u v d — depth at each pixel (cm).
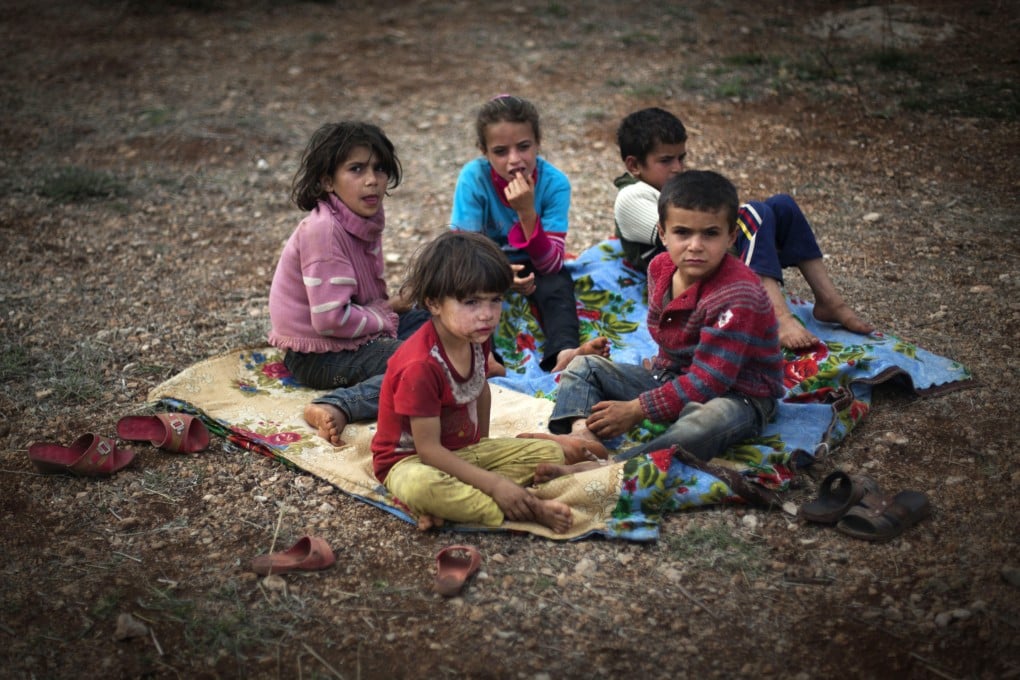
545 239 400
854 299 437
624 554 279
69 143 675
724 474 293
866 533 278
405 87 788
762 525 289
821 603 256
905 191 562
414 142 686
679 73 785
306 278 360
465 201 412
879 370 351
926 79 727
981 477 303
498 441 301
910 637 242
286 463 327
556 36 897
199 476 321
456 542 287
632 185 413
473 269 268
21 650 244
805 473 313
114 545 287
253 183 624
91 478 319
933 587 257
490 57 850
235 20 965
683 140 403
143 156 659
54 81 795
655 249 411
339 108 746
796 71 763
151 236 546
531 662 240
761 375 312
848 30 848
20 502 306
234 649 245
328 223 361
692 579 268
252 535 292
